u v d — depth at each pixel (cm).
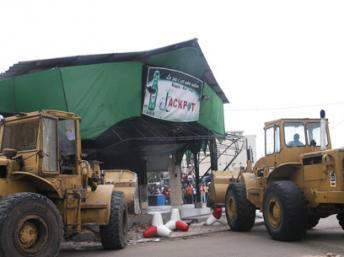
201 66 1916
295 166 1182
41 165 917
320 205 1099
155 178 4775
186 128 2083
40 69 1795
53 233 836
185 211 2073
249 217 1407
